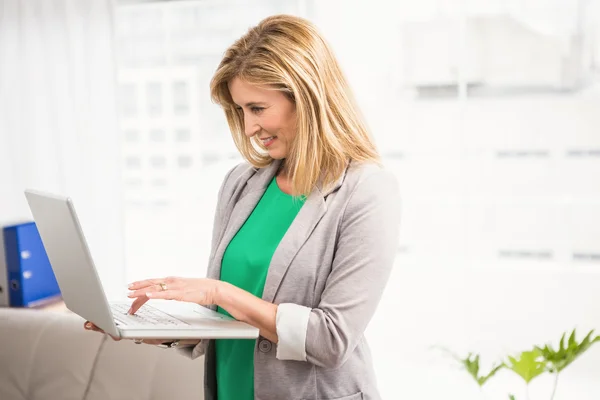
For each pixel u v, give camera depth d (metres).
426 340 2.68
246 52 1.19
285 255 1.17
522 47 2.39
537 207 2.49
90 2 2.69
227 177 1.43
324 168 1.21
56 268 1.21
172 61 2.76
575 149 2.41
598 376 2.61
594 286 2.50
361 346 1.25
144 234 2.89
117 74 2.72
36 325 2.25
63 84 2.79
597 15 2.31
